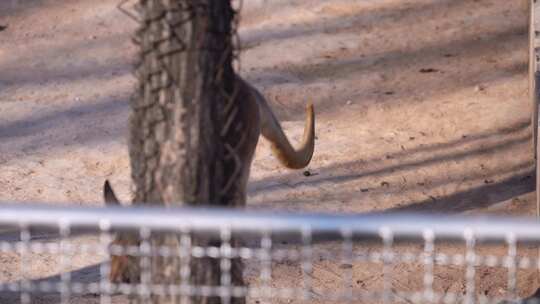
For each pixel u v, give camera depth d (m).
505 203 22.36
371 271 19.16
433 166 24.34
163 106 11.43
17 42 32.72
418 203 22.59
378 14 34.09
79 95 29.09
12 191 23.30
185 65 11.30
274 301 17.92
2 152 25.56
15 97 28.95
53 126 27.05
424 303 17.98
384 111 27.56
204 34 11.28
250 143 14.13
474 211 22.06
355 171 24.25
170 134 11.45
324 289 18.44
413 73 29.84
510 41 31.56
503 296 18.11
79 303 17.86
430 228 7.59
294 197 22.92
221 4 11.48
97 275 19.00
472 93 28.31
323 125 26.78
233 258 11.97
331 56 31.20
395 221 7.64
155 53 11.38
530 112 26.55
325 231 7.74
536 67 23.88
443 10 34.16
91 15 34.53
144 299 11.62
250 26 33.44
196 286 11.36
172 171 11.48
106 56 31.66
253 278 18.80
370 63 30.64
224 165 11.82
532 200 22.41
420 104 27.83
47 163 24.94
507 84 28.67
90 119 27.50
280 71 30.22
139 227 7.84
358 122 26.98
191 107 11.36
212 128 11.52
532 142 24.94
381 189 23.33
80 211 7.77
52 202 22.84
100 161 25.02
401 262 19.47
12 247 9.71
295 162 17.94
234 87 12.03
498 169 24.06
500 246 19.84
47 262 19.61
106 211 7.76
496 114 26.89
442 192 23.08
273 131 16.84
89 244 20.08
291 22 33.66
